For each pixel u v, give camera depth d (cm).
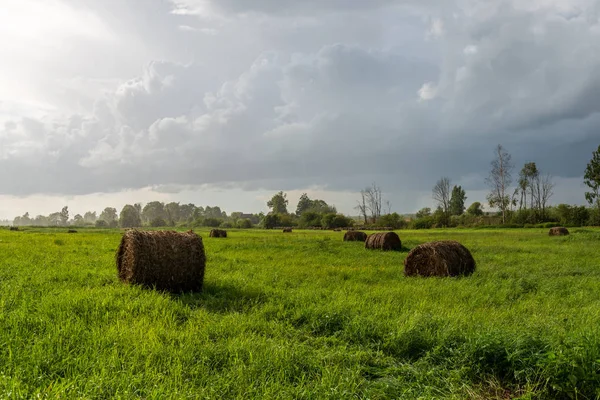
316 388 458
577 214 6850
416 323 664
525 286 1119
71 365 496
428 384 496
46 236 3425
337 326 704
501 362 537
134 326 644
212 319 715
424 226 8356
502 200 8375
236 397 440
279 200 14825
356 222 11575
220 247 2342
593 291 1049
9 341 549
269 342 600
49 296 827
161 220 14688
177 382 458
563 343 529
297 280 1169
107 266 1402
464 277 1271
